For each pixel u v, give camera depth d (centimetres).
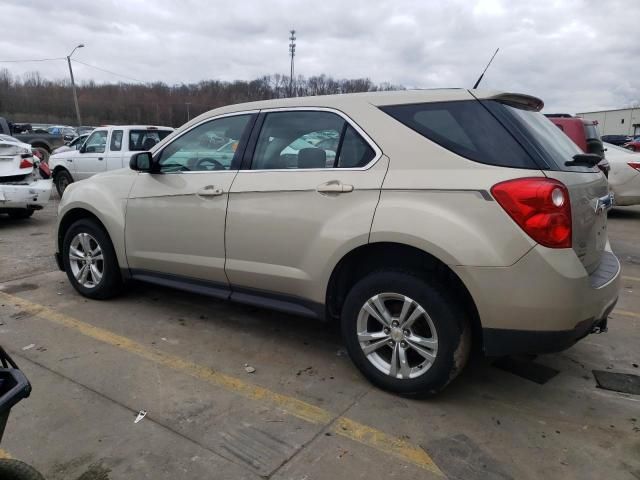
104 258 454
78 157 1136
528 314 261
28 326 410
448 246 269
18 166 802
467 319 287
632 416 293
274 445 262
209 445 261
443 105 294
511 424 283
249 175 355
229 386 321
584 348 383
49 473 239
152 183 413
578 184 275
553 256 255
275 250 339
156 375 333
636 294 512
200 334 401
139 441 263
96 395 307
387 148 301
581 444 265
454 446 262
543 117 333
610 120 6675
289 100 354
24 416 283
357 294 312
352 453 256
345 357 364
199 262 383
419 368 298
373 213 294
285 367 348
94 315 436
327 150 324
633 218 986
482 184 265
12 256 630
